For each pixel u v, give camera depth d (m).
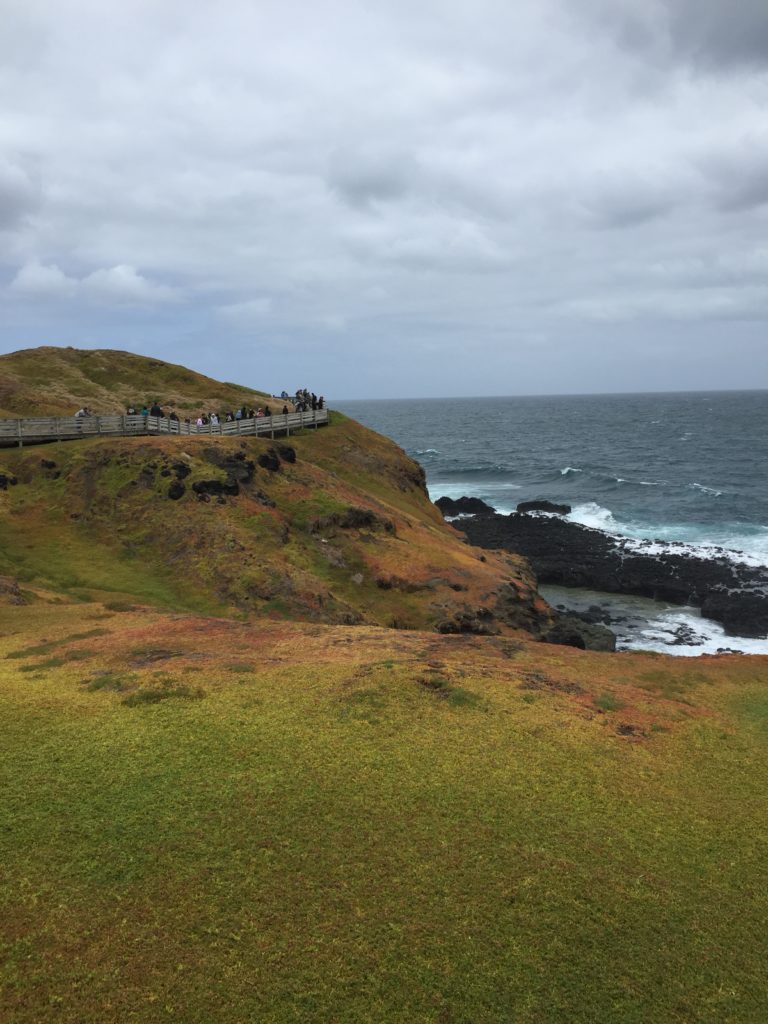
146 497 40.16
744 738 17.42
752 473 114.88
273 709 16.70
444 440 188.88
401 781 13.77
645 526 79.50
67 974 8.90
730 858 12.36
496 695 18.34
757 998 9.42
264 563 35.69
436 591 39.94
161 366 86.19
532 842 12.24
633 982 9.52
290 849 11.52
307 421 68.06
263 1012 8.60
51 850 11.14
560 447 162.88
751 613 51.03
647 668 22.58
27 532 37.59
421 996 8.99
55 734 15.03
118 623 24.89
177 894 10.38
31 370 79.69
